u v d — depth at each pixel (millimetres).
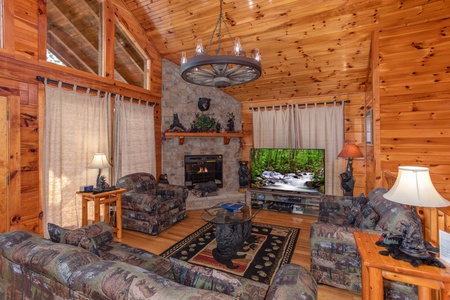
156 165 5074
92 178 3713
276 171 4832
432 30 2949
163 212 3729
